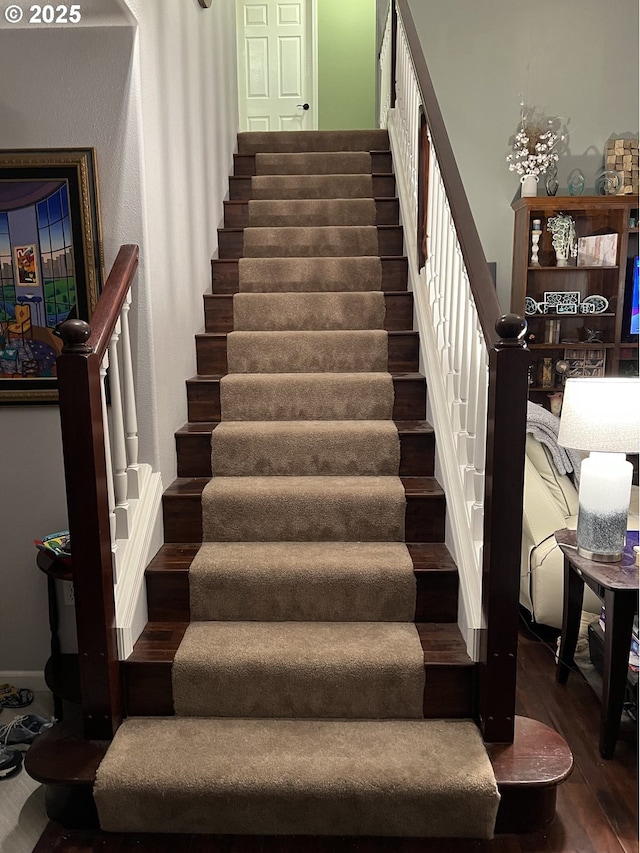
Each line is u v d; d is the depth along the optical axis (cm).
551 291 523
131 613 218
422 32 512
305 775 187
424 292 321
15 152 234
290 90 662
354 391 300
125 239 240
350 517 257
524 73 516
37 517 265
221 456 280
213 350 323
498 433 187
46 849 189
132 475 240
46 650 273
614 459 238
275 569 235
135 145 234
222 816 189
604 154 524
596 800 205
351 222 410
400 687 212
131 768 191
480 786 184
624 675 216
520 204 499
